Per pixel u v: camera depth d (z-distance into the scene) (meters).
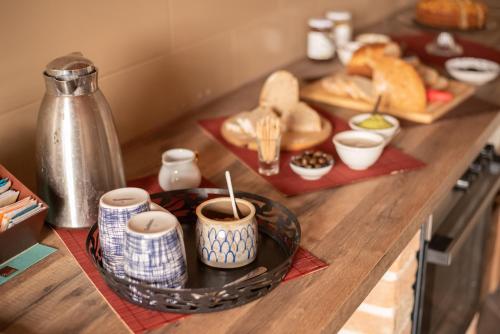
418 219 1.19
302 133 1.48
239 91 1.80
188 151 1.24
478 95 1.76
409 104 1.61
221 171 1.34
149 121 1.54
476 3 2.17
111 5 1.35
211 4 1.63
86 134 1.05
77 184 1.07
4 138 1.21
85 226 1.11
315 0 2.06
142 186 1.27
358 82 1.73
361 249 1.07
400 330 1.38
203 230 1.00
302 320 0.90
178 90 1.61
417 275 1.38
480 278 1.88
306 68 1.97
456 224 1.43
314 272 1.01
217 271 1.00
